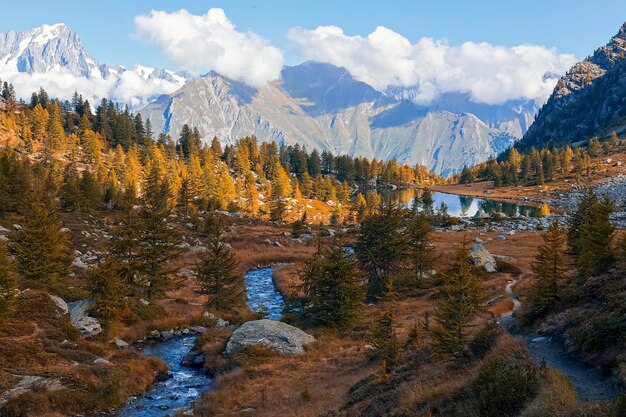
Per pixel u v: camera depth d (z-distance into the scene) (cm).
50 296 3781
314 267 4216
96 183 9800
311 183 18662
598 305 2067
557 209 15400
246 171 18700
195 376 3212
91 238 6912
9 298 3162
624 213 10125
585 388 1430
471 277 2691
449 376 1828
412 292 4928
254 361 3256
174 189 13388
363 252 5041
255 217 13475
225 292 4891
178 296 5375
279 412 2253
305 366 3148
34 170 11450
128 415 2509
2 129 16862
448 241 8619
